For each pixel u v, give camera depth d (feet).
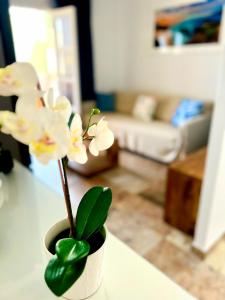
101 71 11.74
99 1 10.58
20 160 3.72
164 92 10.52
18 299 1.50
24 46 10.37
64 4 9.70
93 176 7.47
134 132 8.91
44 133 1.04
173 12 9.14
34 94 1.11
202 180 4.38
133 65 11.46
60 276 1.17
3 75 1.11
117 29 11.62
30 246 1.91
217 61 8.48
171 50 9.71
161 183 7.21
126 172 7.91
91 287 1.47
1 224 2.16
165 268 4.19
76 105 10.77
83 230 1.45
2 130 1.07
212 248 4.58
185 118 8.55
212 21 8.18
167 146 8.04
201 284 3.89
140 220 5.51
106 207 1.49
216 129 3.63
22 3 8.95
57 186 3.22
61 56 10.64
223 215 4.62
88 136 1.47
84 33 10.39
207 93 9.07
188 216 4.89
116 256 1.82
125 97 11.21
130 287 1.58
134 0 10.36
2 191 2.72
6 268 1.72
